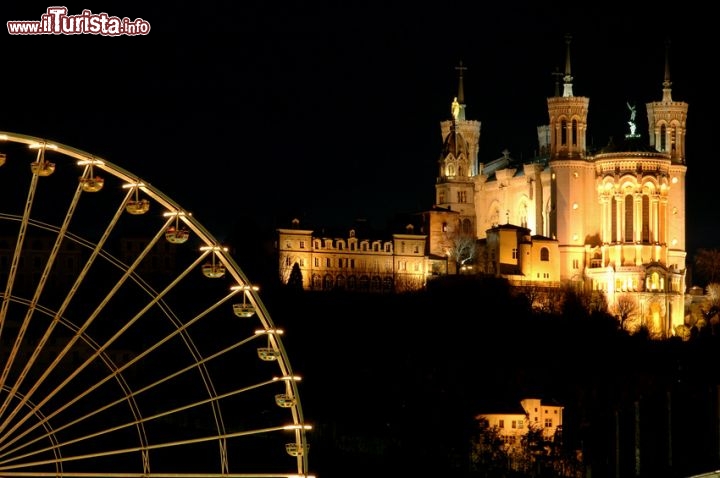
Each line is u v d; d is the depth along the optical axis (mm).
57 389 157625
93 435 158625
